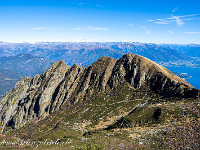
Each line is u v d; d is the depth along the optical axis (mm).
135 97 182625
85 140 81062
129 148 39062
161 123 81375
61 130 124750
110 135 77125
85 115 175625
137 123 96688
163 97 162000
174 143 17609
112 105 179000
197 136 16078
